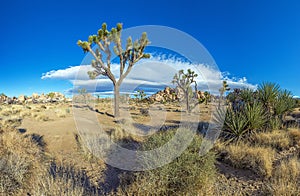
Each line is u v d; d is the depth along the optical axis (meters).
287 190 2.94
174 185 3.00
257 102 7.16
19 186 3.18
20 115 11.52
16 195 2.98
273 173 3.74
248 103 7.02
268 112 7.46
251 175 3.83
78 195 2.81
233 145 4.97
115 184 3.47
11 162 3.43
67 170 3.87
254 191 3.26
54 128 7.82
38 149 4.89
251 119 6.02
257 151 4.43
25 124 8.82
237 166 4.17
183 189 2.95
